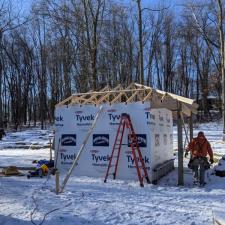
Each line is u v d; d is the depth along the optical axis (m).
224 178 13.97
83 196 10.86
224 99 32.22
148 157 13.34
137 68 51.03
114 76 44.41
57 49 50.84
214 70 58.09
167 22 57.94
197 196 11.19
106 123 14.16
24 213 9.01
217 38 44.53
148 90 14.40
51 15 28.84
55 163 15.00
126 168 13.70
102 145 14.19
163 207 9.80
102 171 14.14
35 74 59.22
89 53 28.44
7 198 10.51
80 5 28.58
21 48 58.06
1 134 33.91
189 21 48.75
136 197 10.92
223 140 28.70
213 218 8.59
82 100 15.48
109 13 30.17
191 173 15.25
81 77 30.58
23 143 29.88
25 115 57.62
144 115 13.47
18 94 57.84
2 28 29.78
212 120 52.62
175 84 62.69
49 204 9.83
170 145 16.41
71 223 8.34
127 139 13.69
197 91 59.75
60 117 15.00
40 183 12.83
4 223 8.27
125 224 8.33
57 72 56.94
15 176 14.43
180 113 13.14
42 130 44.12
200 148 12.81
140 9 28.67
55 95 57.34
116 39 47.72
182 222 8.49
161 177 14.24
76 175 14.44
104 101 15.33
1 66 53.78
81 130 14.63
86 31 28.14
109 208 9.55
